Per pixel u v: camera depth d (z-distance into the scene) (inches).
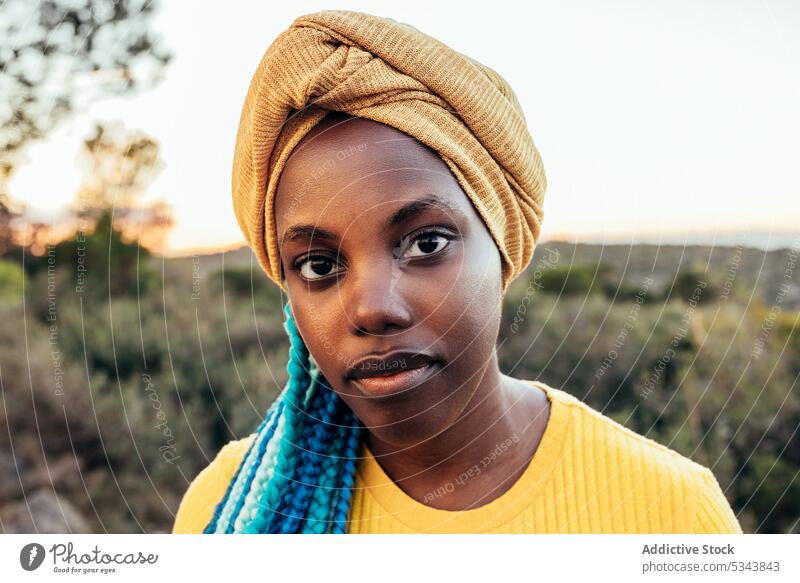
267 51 22.9
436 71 21.7
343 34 21.6
